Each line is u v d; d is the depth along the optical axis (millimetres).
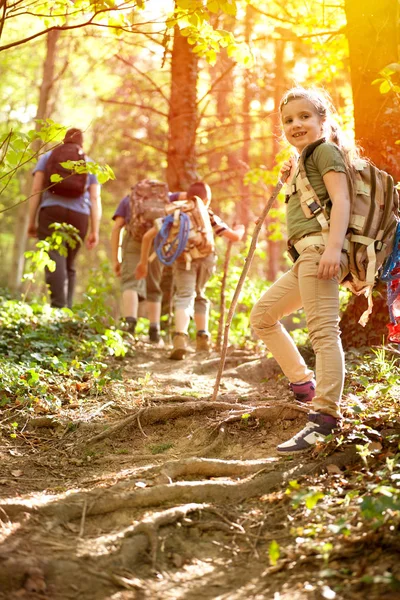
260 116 12984
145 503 3043
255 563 2611
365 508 2506
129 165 19094
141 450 3938
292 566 2502
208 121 15047
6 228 28844
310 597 2287
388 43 5266
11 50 17000
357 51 5352
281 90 12625
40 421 4203
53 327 6543
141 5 4422
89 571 2523
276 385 5082
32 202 7742
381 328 5172
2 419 4246
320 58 8055
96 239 8000
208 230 6598
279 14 8516
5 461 3699
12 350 5750
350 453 3283
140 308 8773
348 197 3443
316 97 3740
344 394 3990
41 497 3145
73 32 14078
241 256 9016
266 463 3336
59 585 2455
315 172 3549
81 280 24406
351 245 3477
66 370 5027
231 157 15125
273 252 16703
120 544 2699
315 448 3344
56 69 18203
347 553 2479
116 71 17469
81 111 22797
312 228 3553
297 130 3686
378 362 4391
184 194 7523
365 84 5305
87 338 6520
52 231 7680
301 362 4004
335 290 3537
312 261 3514
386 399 3773
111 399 4707
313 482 3125
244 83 12844
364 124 5320
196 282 6934
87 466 3709
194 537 2836
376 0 5258
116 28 4523
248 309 8617
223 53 11266
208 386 5359
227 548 2744
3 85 20500
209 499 3082
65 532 2828
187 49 9617
